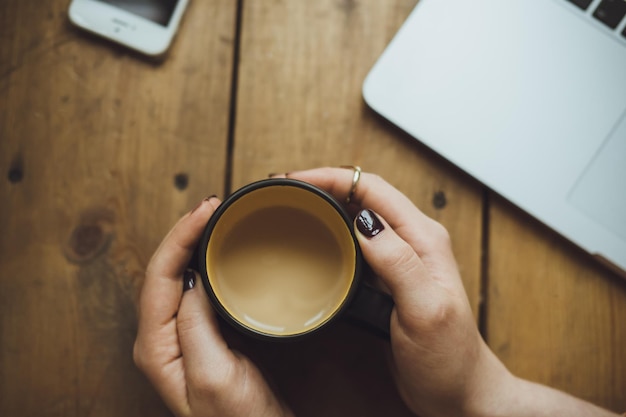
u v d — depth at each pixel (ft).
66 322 2.47
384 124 2.55
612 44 2.45
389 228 1.95
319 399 2.44
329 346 2.46
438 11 2.47
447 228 2.53
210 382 1.97
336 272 2.03
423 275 1.95
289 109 2.55
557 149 2.42
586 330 2.50
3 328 2.46
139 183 2.52
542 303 2.51
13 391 2.44
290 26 2.57
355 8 2.58
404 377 2.16
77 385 2.45
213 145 2.54
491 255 2.52
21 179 2.52
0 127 2.53
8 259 2.49
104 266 2.50
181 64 2.56
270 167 2.53
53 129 2.54
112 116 2.54
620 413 2.46
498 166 2.42
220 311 1.82
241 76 2.56
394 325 2.00
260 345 2.42
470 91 2.44
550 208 2.42
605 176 2.42
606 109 2.43
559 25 2.46
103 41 2.56
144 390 2.46
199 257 1.82
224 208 1.85
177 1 2.53
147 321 2.09
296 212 2.04
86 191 2.52
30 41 2.56
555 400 2.25
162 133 2.54
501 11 2.47
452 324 1.99
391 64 2.45
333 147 2.54
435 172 2.54
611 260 2.40
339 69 2.57
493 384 2.21
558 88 2.44
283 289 2.03
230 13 2.57
